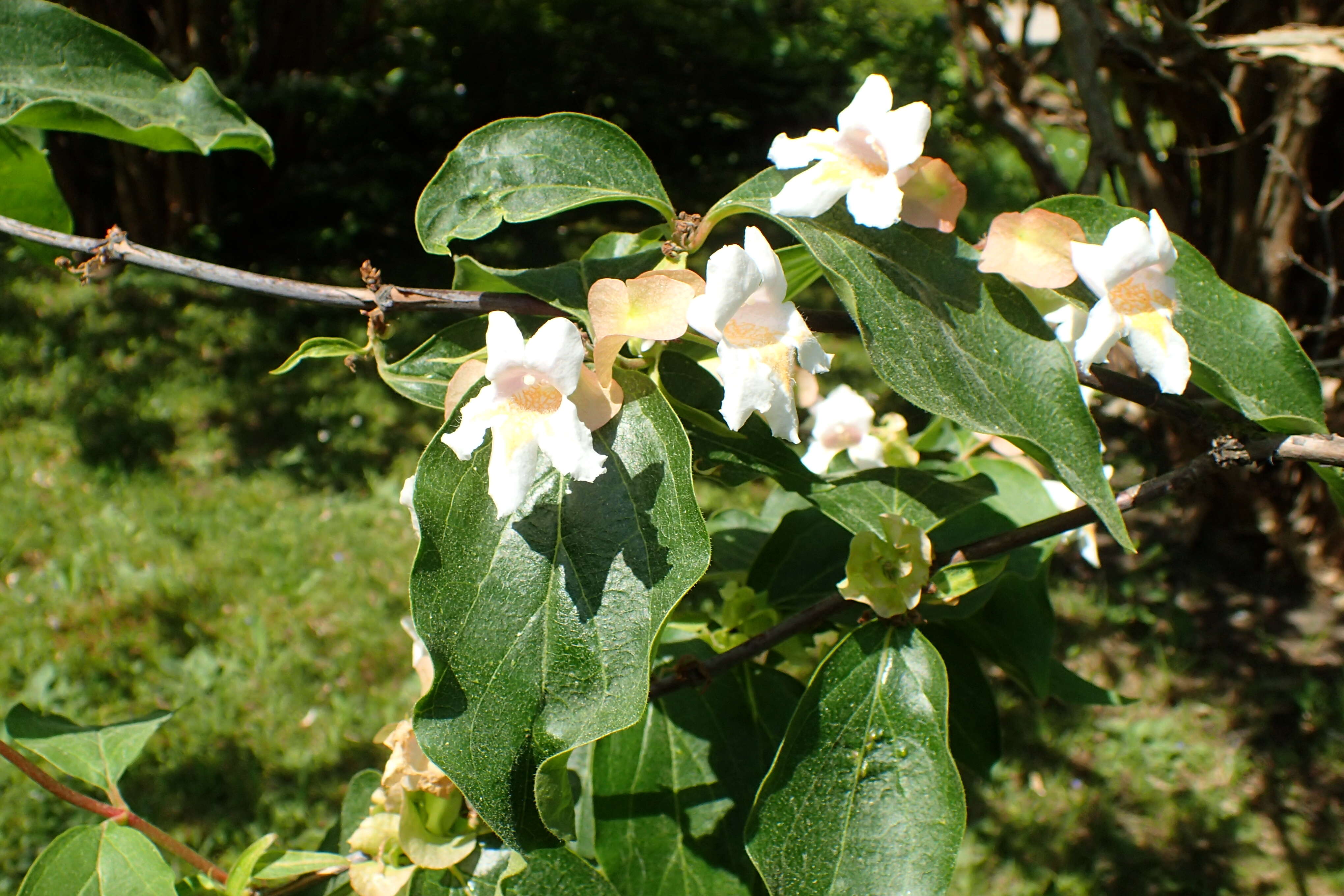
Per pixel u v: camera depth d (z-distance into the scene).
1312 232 3.85
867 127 1.02
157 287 8.09
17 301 7.66
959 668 1.60
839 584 1.16
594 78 11.52
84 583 5.04
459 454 0.88
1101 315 1.04
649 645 0.89
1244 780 4.09
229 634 4.82
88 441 6.21
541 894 1.24
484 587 0.92
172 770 4.11
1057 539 1.60
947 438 1.95
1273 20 3.50
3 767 4.00
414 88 10.05
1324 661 4.58
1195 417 1.20
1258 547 5.20
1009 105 3.71
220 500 5.80
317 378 7.13
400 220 9.39
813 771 1.10
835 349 6.95
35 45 1.33
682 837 1.32
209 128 1.38
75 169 8.66
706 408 1.21
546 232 9.50
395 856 1.29
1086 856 3.81
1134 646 4.78
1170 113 3.73
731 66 12.00
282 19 9.07
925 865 1.06
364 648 4.77
